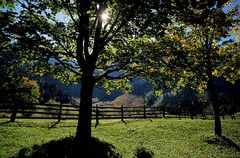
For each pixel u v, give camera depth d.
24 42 10.66
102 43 13.18
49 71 13.82
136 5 9.94
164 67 14.29
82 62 13.44
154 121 25.88
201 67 18.53
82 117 13.20
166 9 10.06
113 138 16.36
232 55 19.34
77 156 11.15
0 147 11.55
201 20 10.02
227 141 18.89
